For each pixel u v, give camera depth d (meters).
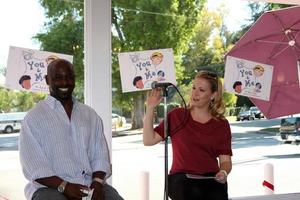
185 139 3.03
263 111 4.26
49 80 2.87
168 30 4.04
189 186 2.89
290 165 4.56
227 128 3.11
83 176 2.74
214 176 2.98
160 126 3.12
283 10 3.98
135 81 3.80
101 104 3.62
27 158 2.63
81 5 3.79
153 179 4.16
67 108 2.88
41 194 2.57
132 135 4.01
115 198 2.78
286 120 4.50
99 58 3.61
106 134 3.64
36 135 2.69
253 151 4.46
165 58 3.84
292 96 4.29
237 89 4.08
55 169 2.69
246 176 4.45
